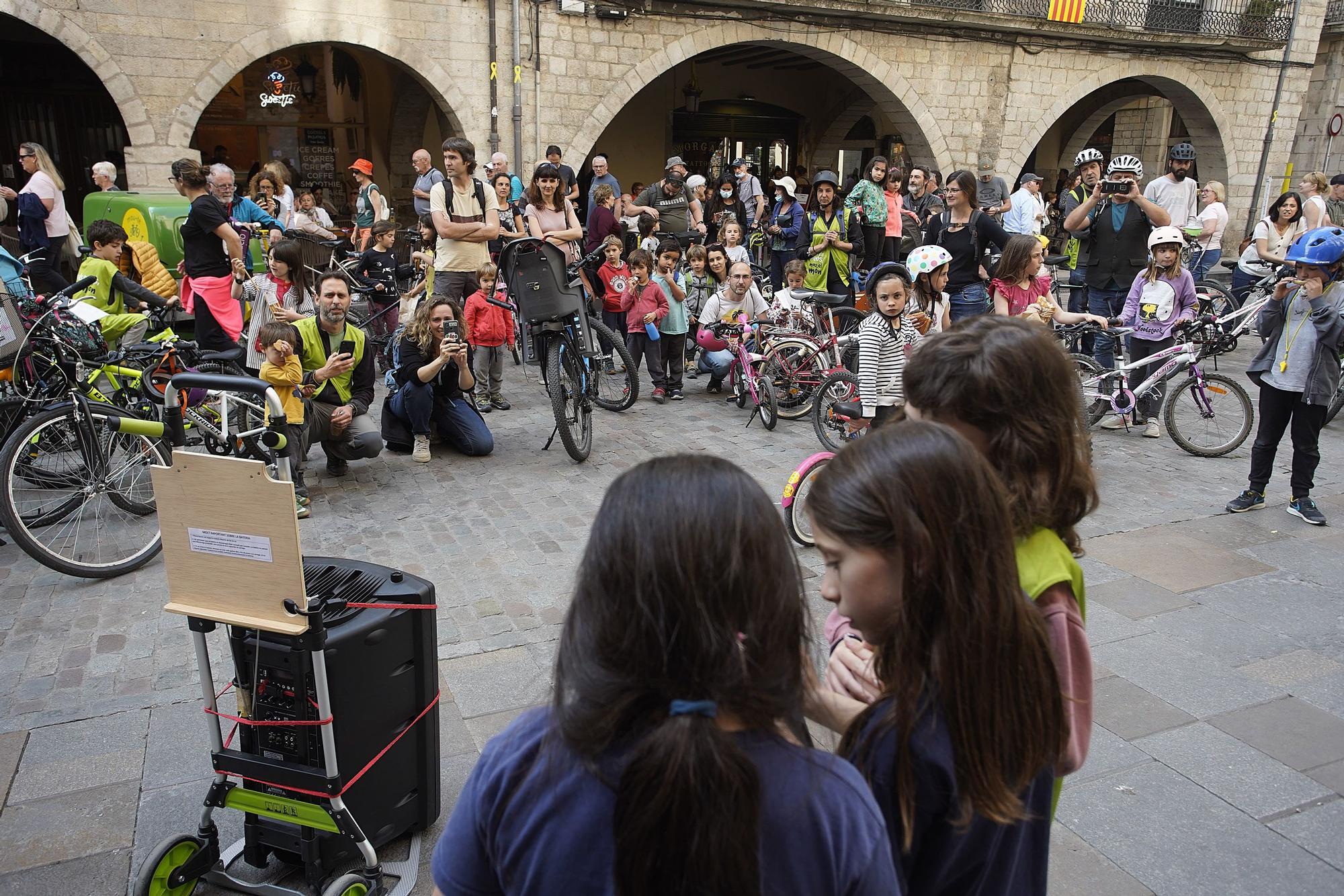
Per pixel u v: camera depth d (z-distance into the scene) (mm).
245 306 6859
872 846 1066
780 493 6062
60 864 2689
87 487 4977
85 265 6379
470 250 7695
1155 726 3432
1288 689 3689
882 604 1241
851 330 9711
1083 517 1586
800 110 20984
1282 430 5484
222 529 2240
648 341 8445
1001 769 1227
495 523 5430
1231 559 4934
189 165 6516
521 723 1149
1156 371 7094
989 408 1522
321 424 5773
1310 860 2760
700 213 12406
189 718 3438
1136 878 2678
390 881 2562
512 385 9148
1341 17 19344
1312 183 10414
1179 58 17734
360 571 2680
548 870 1032
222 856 2602
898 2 14953
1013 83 16703
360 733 2469
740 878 938
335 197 17438
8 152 15305
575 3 13367
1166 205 11008
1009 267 6578
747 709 1016
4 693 3582
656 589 984
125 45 11406
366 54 16688
